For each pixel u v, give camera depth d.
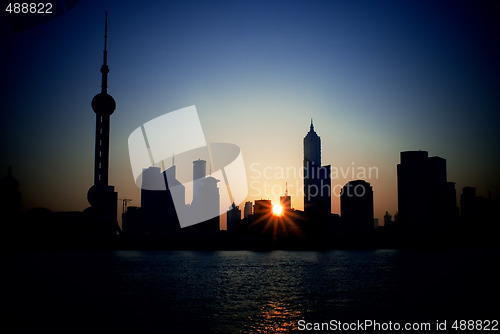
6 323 81.56
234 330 77.94
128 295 121.56
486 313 90.44
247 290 134.75
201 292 129.50
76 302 107.19
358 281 158.38
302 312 95.12
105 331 75.88
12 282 153.00
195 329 78.31
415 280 159.50
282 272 197.88
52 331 75.62
